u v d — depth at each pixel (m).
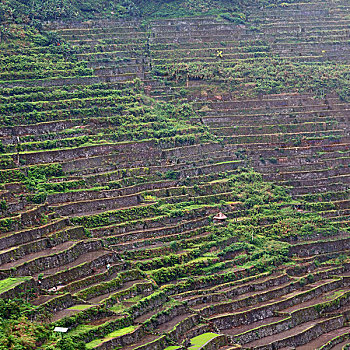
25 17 100.75
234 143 94.19
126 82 95.25
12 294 55.00
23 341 50.06
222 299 67.12
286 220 82.50
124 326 58.28
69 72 92.94
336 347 66.50
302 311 68.69
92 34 104.81
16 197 69.38
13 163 74.25
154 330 59.62
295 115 100.00
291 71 107.88
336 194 90.31
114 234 71.38
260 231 80.38
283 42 115.50
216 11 118.00
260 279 71.75
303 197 88.88
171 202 79.81
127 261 67.50
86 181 76.38
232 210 82.19
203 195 83.00
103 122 86.06
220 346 60.69
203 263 70.75
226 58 109.44
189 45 109.75
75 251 65.25
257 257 75.38
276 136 96.00
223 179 86.69
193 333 61.56
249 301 67.88
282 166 92.88
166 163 85.12
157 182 80.94
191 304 65.31
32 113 82.25
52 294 58.28
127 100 91.62
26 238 63.72
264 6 123.38
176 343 58.81
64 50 97.62
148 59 104.69
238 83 103.75
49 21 103.75
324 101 104.19
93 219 71.19
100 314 58.34
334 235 82.69
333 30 119.50
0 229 63.38
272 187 88.56
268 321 66.56
